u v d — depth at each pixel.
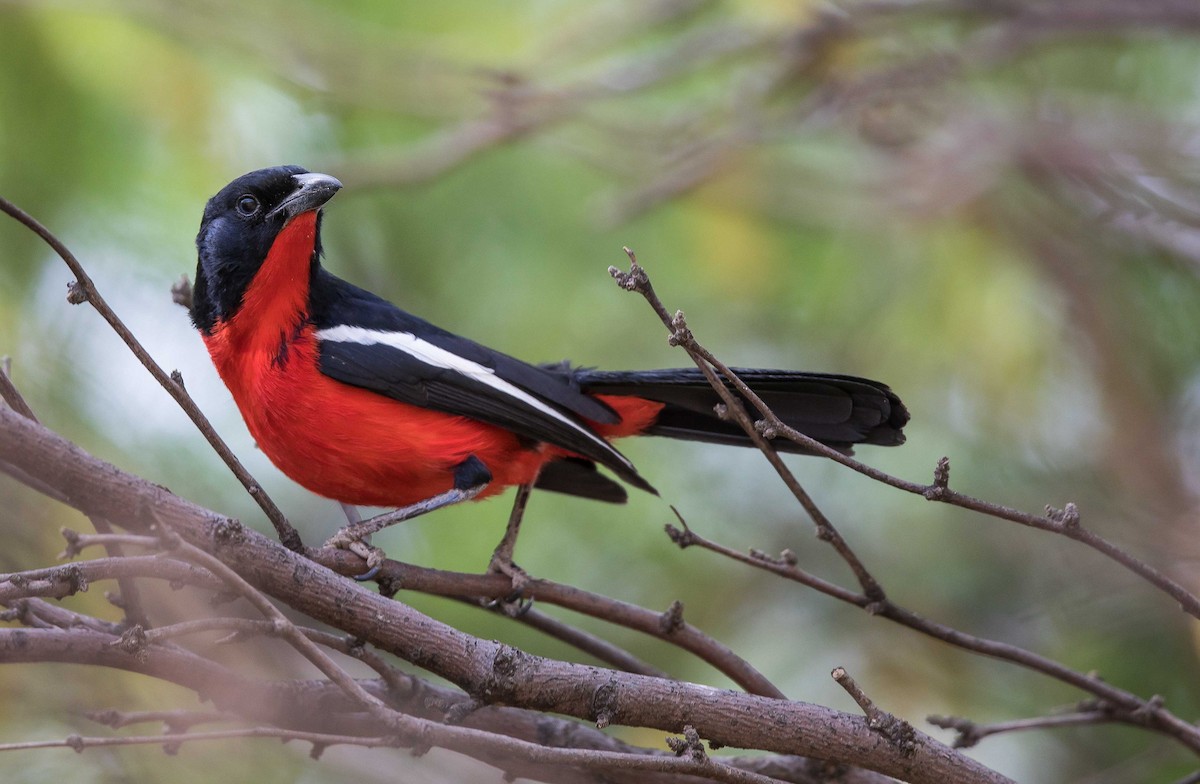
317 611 6.06
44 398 10.48
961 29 15.16
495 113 12.33
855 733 6.11
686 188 12.67
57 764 7.86
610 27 13.40
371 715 6.11
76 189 11.06
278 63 11.99
